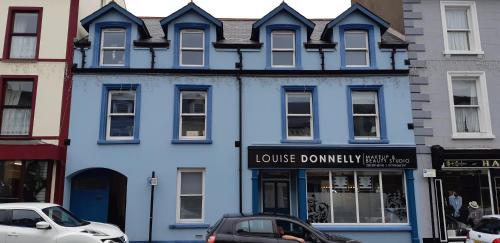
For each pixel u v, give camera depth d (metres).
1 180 14.91
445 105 15.95
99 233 10.38
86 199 15.62
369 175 15.61
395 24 18.12
